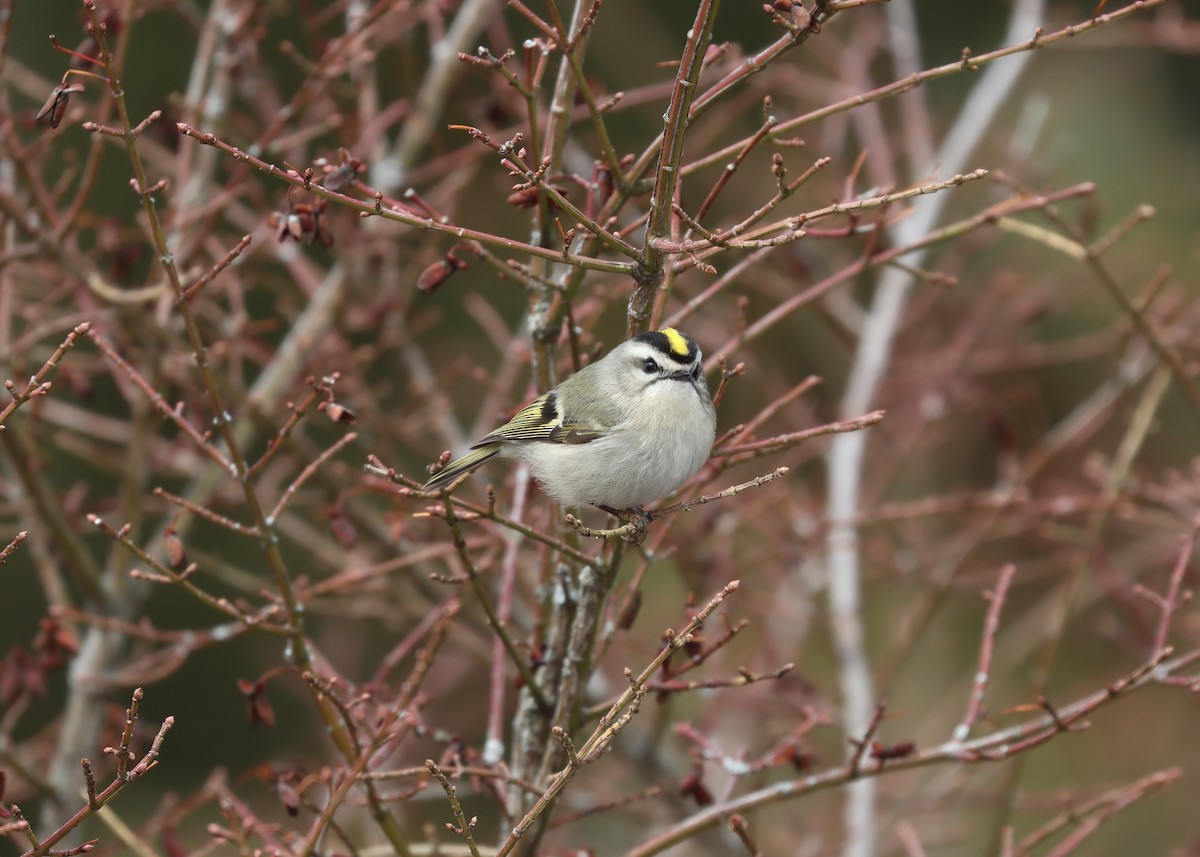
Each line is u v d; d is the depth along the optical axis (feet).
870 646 62.03
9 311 38.47
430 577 23.58
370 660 60.23
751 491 50.42
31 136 55.16
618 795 42.57
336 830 24.44
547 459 27.76
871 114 49.98
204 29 40.42
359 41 35.60
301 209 25.03
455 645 49.26
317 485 42.06
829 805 49.52
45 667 32.30
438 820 54.39
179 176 36.47
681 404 26.84
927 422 46.19
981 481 64.59
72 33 58.90
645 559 26.84
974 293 58.65
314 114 43.88
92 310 37.14
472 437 49.39
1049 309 47.57
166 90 60.18
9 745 35.47
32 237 34.27
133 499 38.58
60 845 34.71
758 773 39.37
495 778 24.67
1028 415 65.00
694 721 43.80
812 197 59.26
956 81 69.97
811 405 51.44
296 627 25.13
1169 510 44.91
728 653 51.62
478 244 25.90
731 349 28.30
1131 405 64.08
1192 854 38.32
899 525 50.62
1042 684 37.27
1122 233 33.37
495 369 64.44
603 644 25.99
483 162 54.24
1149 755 61.52
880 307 48.67
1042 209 32.96
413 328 44.60
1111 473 39.86
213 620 63.72
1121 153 68.03
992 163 63.21
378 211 20.86
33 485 35.35
